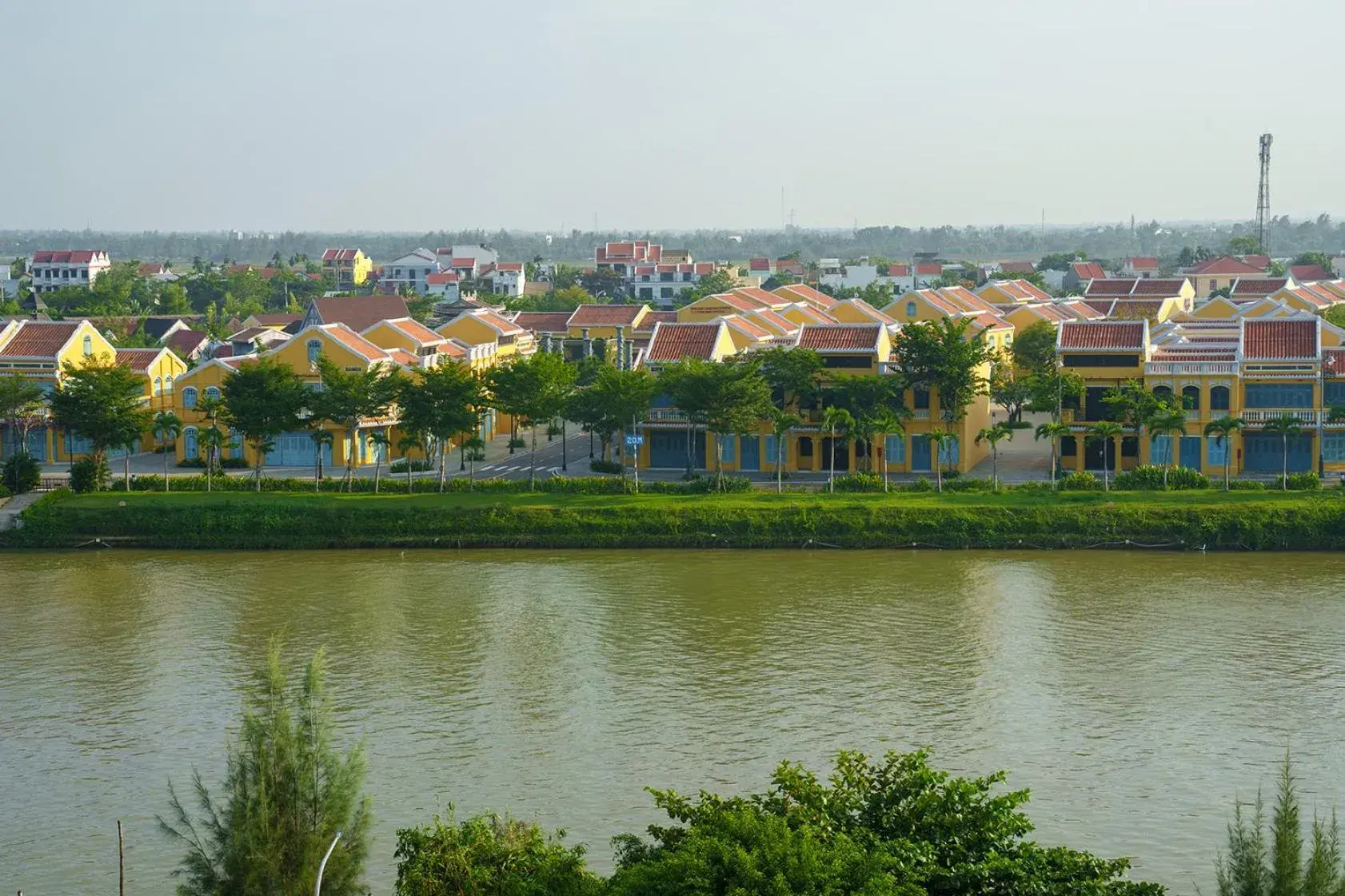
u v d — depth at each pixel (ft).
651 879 191.83
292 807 212.64
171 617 403.54
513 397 541.75
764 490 515.09
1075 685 339.98
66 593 430.20
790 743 308.81
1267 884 195.42
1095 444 546.26
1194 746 304.71
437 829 225.56
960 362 537.24
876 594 416.67
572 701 333.83
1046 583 426.10
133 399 552.82
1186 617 390.63
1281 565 444.55
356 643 377.71
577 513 487.61
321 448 555.69
